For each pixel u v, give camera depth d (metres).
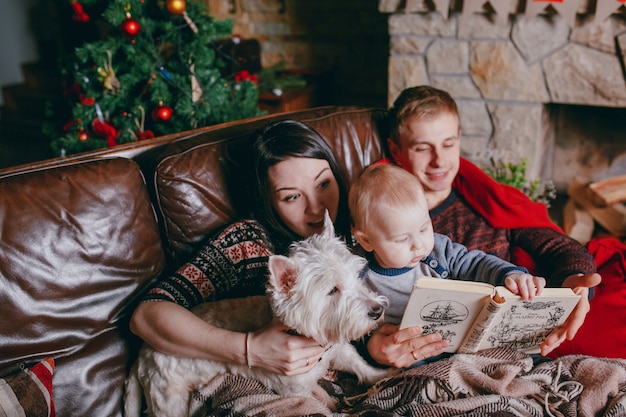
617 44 2.47
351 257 1.18
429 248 1.33
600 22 2.47
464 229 1.68
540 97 2.71
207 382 1.27
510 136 2.85
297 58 4.17
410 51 2.86
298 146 1.34
